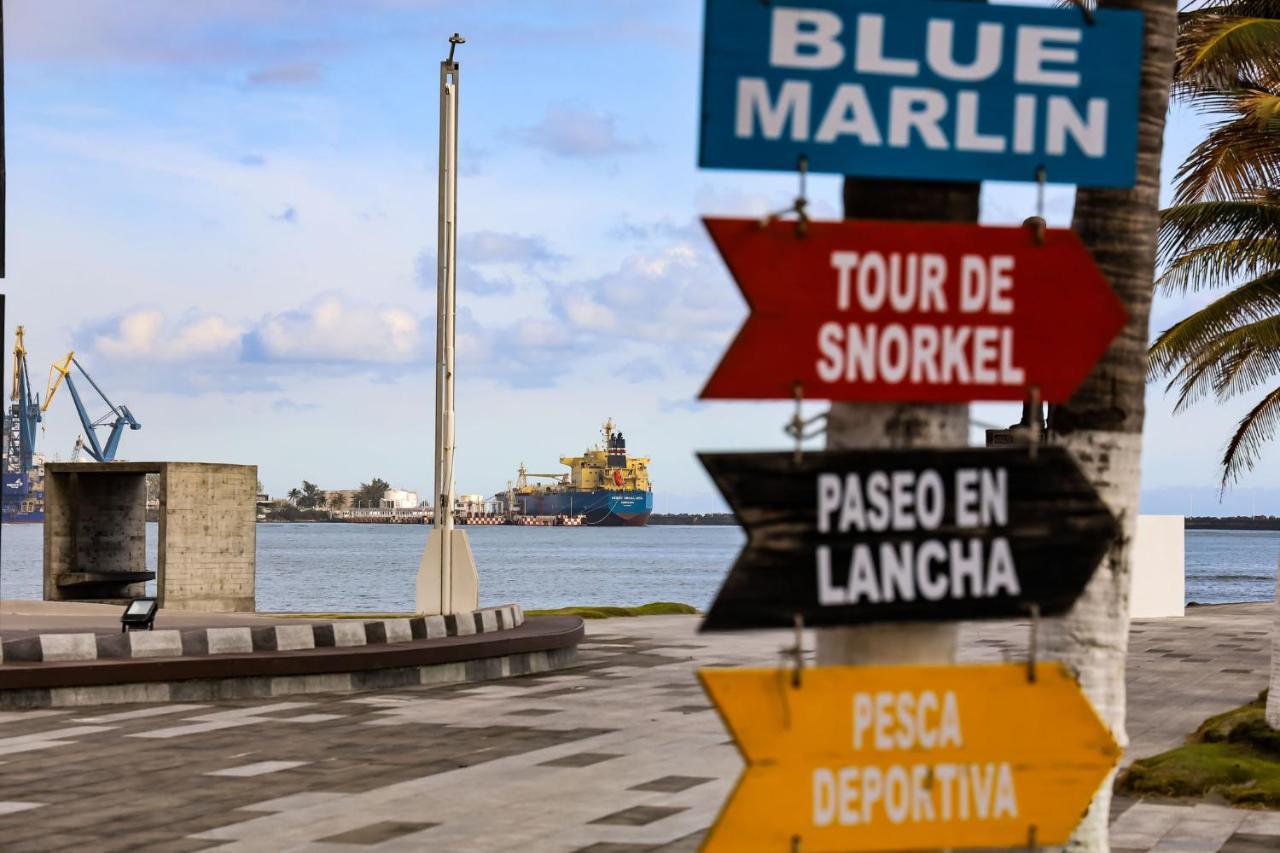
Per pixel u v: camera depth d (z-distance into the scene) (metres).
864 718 4.44
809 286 4.52
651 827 10.77
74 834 10.48
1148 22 6.66
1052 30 4.73
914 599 4.48
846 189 4.86
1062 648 6.57
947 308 4.60
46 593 38.97
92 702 18.06
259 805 11.61
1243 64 15.83
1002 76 4.70
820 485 4.43
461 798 11.93
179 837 10.38
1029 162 4.72
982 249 4.62
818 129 4.58
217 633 19.52
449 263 25.78
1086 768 4.54
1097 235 6.68
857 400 4.55
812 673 4.42
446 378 25.58
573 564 141.50
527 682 21.17
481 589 90.12
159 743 14.92
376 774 13.09
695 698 19.09
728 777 12.98
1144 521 36.91
